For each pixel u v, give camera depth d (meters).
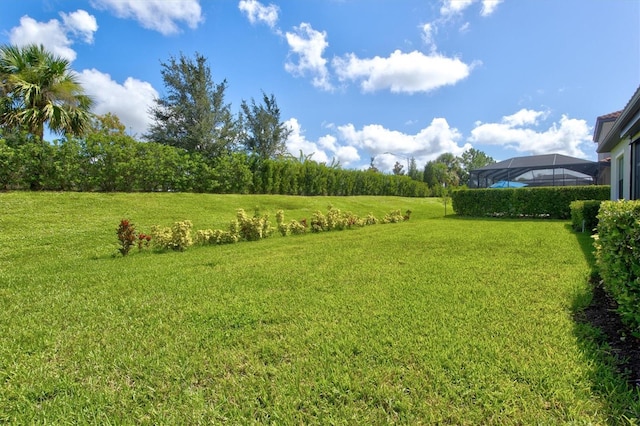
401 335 2.33
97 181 11.35
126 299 3.36
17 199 9.14
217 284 3.83
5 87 10.45
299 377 1.87
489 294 3.16
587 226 7.90
